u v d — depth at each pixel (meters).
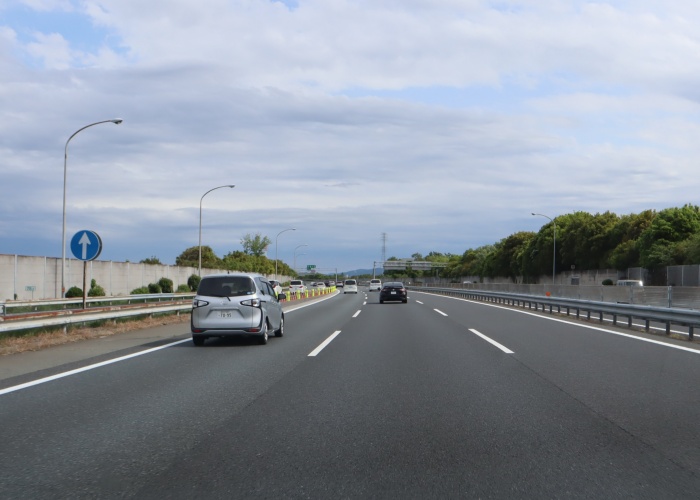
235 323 14.68
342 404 7.91
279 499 4.58
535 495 4.65
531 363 11.55
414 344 14.91
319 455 5.68
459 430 6.59
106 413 7.38
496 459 5.55
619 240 72.12
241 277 15.06
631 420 7.02
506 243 102.12
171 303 25.97
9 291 34.38
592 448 5.89
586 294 37.34
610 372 10.44
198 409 7.61
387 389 8.96
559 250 82.25
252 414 7.34
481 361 11.86
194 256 106.44
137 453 5.73
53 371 10.69
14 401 8.08
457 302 41.62
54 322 16.03
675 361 11.74
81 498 4.61
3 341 15.23
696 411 7.48
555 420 7.03
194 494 4.68
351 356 12.73
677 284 40.59
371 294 69.56
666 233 59.16
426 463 5.43
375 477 5.07
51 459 5.55
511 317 24.84
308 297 56.72
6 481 4.97
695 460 5.50
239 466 5.34
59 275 38.69
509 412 7.45
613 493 4.68
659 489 4.77
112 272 44.38
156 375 10.27
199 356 12.85
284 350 13.91
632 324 21.58
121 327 20.48
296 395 8.52
